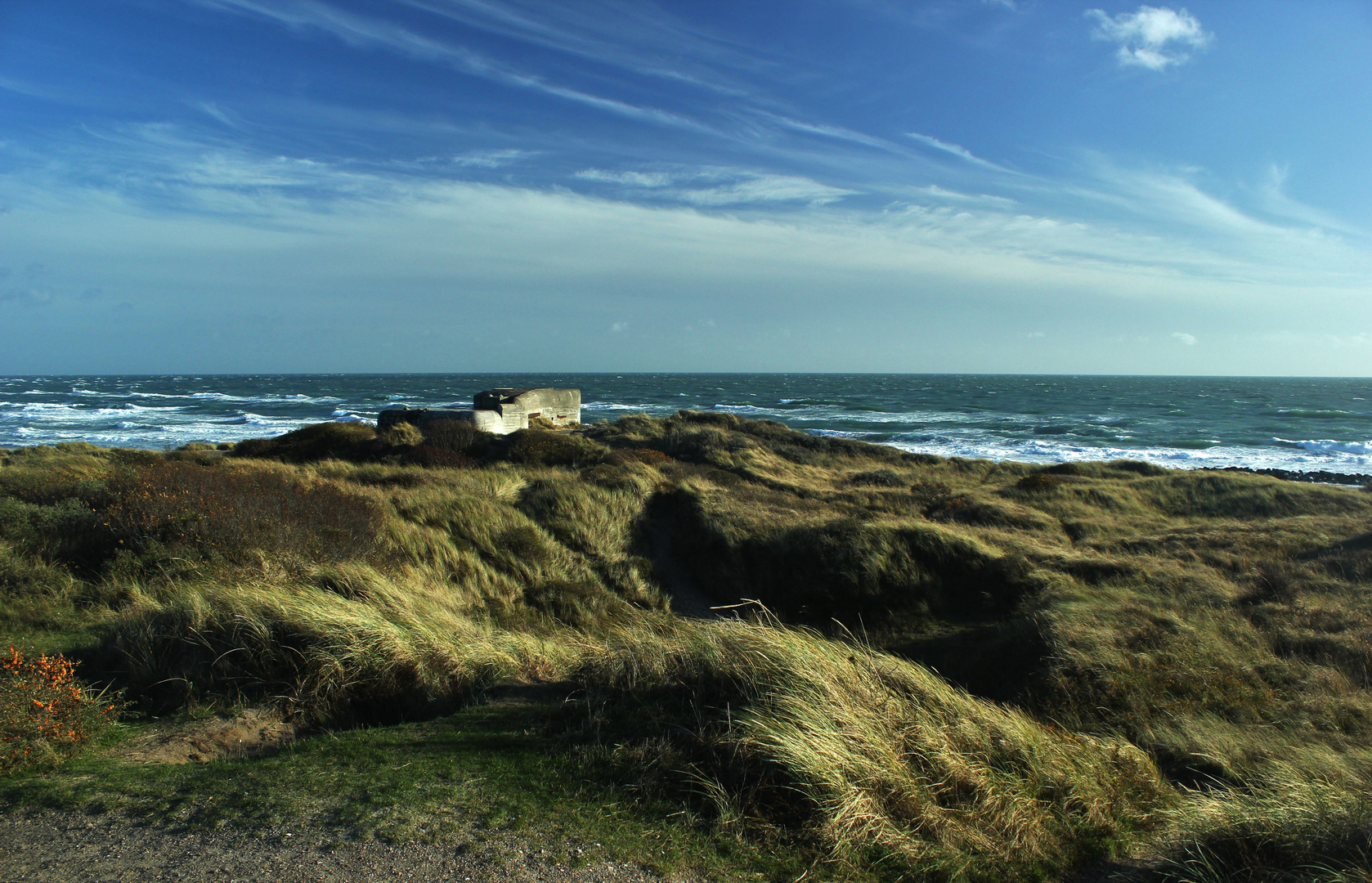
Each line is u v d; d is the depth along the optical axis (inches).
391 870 104.3
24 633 240.1
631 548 580.1
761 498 692.1
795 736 136.8
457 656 212.8
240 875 101.8
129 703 182.7
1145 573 474.6
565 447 856.9
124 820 118.3
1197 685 279.0
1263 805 137.2
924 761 144.3
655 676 181.2
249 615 204.8
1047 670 317.1
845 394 4207.7
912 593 505.0
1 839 112.0
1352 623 348.5
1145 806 155.3
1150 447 1670.8
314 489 486.0
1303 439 1876.2
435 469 720.3
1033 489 798.5
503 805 126.4
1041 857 126.0
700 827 123.5
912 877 115.0
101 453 848.3
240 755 166.9
